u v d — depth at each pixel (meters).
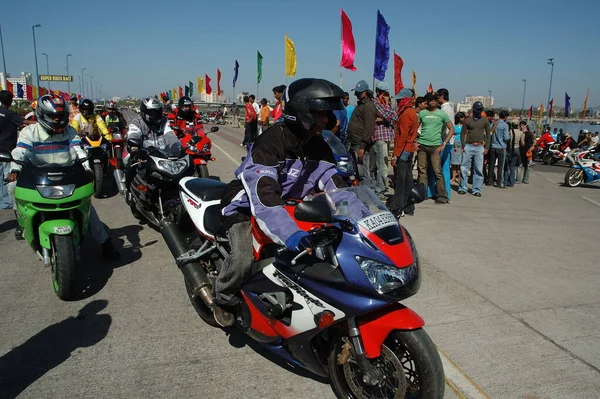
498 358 3.74
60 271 4.35
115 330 4.14
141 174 6.66
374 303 2.70
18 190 4.44
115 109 12.20
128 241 6.52
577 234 7.33
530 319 4.39
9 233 6.85
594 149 12.94
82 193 4.56
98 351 3.80
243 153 16.34
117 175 7.49
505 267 5.74
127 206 8.50
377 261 2.71
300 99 2.98
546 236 7.16
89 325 4.21
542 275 5.50
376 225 2.84
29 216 4.46
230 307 3.69
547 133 20.42
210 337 4.06
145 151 6.48
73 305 4.59
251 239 3.46
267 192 2.97
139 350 3.83
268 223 2.90
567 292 5.02
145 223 7.38
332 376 3.15
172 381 3.42
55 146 4.80
